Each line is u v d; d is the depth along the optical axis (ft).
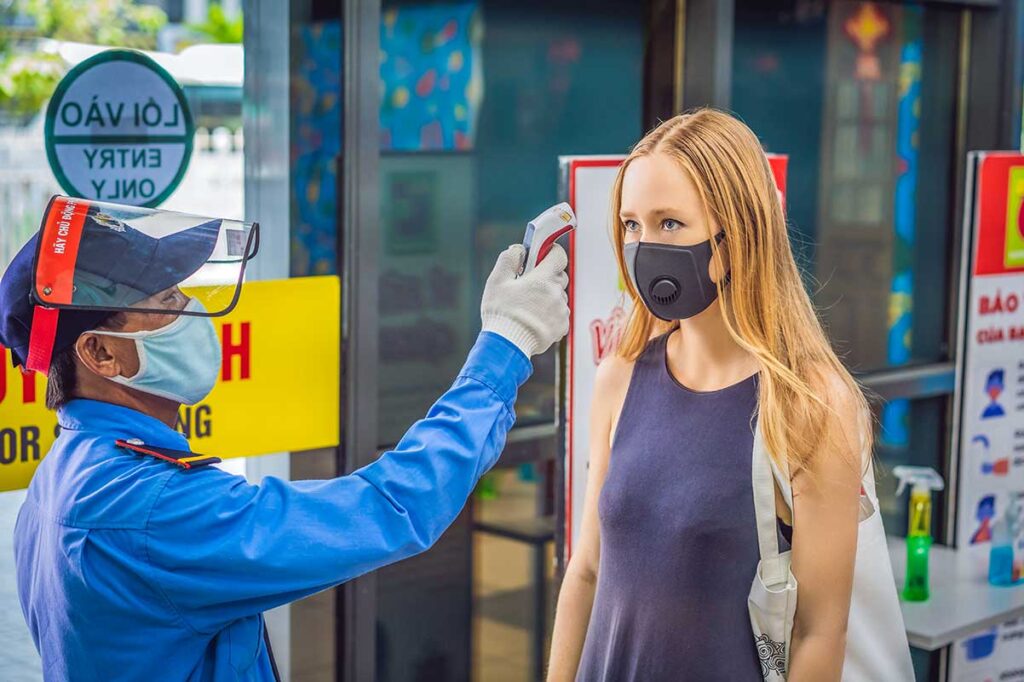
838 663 5.16
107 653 4.64
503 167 10.39
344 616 9.65
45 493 4.97
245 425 8.70
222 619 4.68
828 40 12.10
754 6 11.55
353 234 9.15
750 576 5.13
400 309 9.89
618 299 7.82
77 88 8.15
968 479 11.61
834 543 5.09
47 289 4.52
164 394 4.94
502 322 5.06
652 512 5.28
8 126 7.93
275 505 4.63
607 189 7.69
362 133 9.10
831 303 12.46
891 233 12.87
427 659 10.51
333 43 9.02
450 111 10.02
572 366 7.67
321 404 9.11
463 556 10.59
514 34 10.32
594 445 5.87
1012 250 11.46
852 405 5.17
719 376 5.38
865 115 12.49
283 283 8.80
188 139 8.60
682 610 5.19
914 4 12.69
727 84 11.07
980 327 11.39
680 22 11.12
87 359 4.77
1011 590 10.52
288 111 8.93
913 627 9.55
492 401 4.95
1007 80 13.07
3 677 8.23
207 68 8.61
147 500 4.56
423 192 9.93
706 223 5.20
